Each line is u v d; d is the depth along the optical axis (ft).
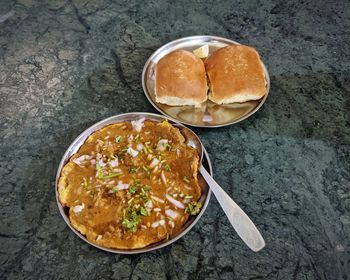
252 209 2.57
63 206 2.41
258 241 2.25
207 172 2.53
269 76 3.30
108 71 3.31
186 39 3.44
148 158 2.59
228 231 2.46
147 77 3.20
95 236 2.27
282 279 2.29
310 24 3.73
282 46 3.55
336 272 2.33
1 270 2.31
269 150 2.85
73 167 2.56
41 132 2.94
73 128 2.96
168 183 2.48
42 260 2.35
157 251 2.37
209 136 2.91
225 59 3.02
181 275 2.29
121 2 3.89
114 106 3.08
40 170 2.74
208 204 2.56
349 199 2.63
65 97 3.14
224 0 3.92
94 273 2.30
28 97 3.14
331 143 2.91
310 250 2.41
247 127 2.97
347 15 3.82
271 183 2.69
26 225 2.48
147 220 2.33
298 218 2.54
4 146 2.86
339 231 2.49
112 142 2.68
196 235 2.43
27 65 3.35
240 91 2.93
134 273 2.29
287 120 3.02
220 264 2.33
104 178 2.50
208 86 3.07
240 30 3.67
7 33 3.59
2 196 2.61
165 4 3.88
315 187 2.68
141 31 3.64
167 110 2.97
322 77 3.31
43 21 3.69
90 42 3.53
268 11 3.84
